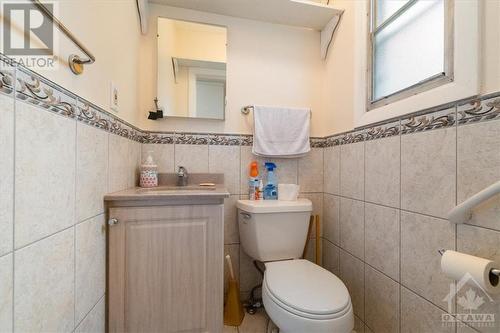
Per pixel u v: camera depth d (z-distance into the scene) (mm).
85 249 772
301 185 1674
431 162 894
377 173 1178
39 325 559
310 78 1714
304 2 1458
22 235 506
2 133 455
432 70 982
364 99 1288
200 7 1503
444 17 893
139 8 1333
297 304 914
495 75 700
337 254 1517
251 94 1618
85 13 774
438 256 864
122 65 1111
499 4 694
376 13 1285
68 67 674
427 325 901
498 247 685
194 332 999
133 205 942
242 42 1609
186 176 1445
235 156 1579
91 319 817
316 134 1711
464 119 780
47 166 584
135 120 1331
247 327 1355
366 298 1243
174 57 1501
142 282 955
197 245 999
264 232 1348
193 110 1510
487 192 650
